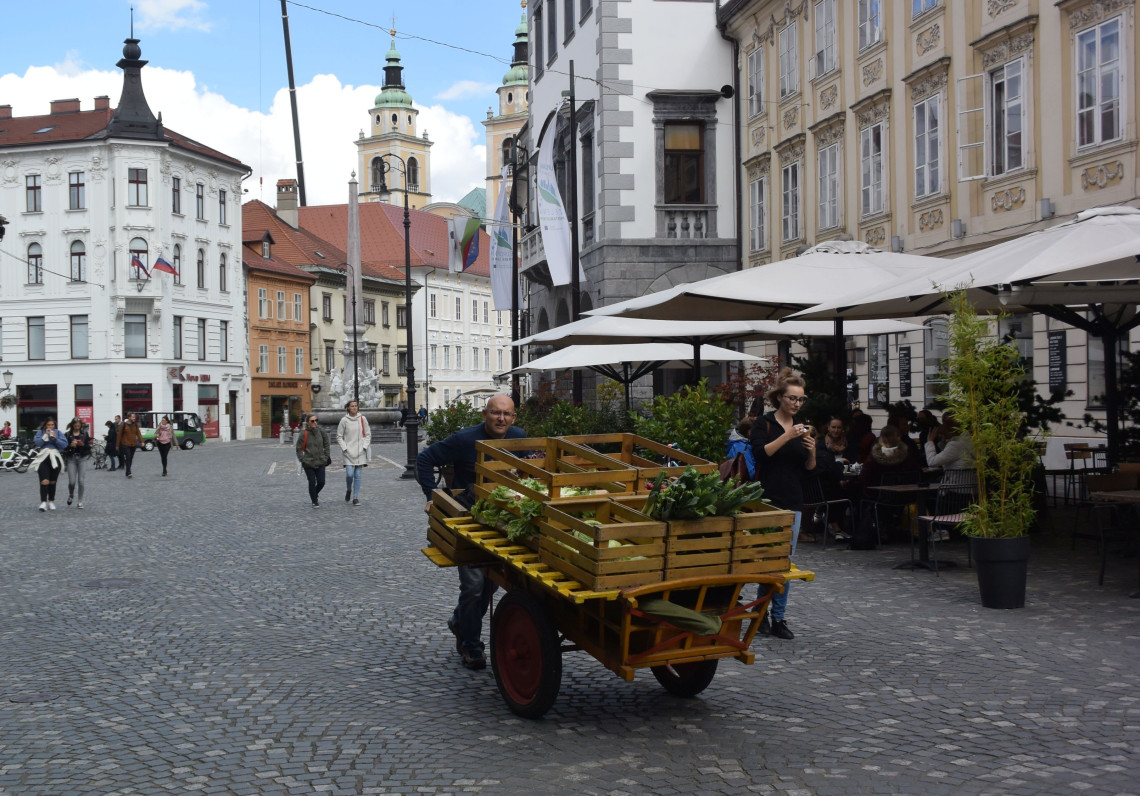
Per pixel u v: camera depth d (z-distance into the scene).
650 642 6.23
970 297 12.76
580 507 6.56
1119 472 12.45
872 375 27.78
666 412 14.34
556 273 26.50
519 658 6.71
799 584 10.89
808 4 28.36
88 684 7.59
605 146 31.92
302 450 20.92
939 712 6.52
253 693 7.29
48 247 64.00
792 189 29.66
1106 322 13.40
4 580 12.41
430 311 98.06
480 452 7.33
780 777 5.49
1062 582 10.55
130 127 63.03
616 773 5.61
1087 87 18.70
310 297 80.56
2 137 66.19
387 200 132.00
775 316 17.03
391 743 6.17
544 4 39.75
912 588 10.52
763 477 8.51
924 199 23.45
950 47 22.48
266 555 14.14
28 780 5.64
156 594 11.27
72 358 63.84
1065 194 19.27
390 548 14.63
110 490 27.20
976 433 9.55
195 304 67.06
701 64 32.44
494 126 127.56
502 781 5.52
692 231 32.41
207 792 5.43
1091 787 5.22
